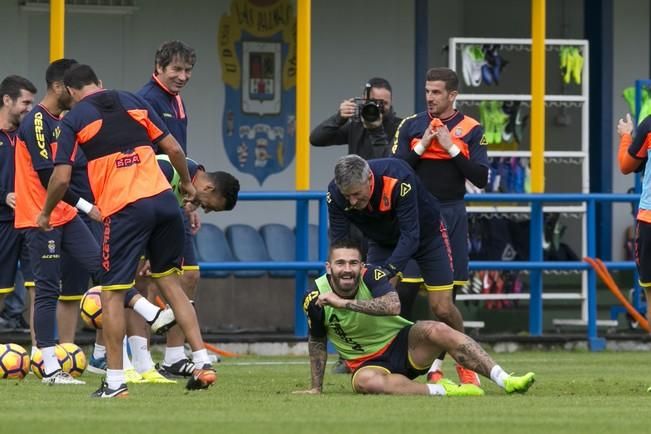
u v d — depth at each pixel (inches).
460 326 1366.9
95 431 917.8
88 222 1507.1
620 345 2023.9
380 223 1284.4
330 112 2244.1
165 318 1352.1
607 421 1005.8
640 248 1397.6
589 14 2279.8
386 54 2257.6
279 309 2135.8
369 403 1130.7
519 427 960.9
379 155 1672.0
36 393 1242.0
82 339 1818.4
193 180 1323.8
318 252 1959.9
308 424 963.3
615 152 2287.2
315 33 2235.5
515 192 2153.1
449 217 1428.4
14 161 1464.1
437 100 1424.7
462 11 2311.8
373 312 1190.9
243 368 1662.2
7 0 2117.4
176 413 1040.8
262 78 2225.6
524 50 2310.5
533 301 2015.3
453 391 1223.5
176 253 1223.5
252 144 2224.4
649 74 2315.5
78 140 1190.3
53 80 1359.5
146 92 1446.9
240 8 2215.8
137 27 2177.7
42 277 1378.0
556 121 2308.1
